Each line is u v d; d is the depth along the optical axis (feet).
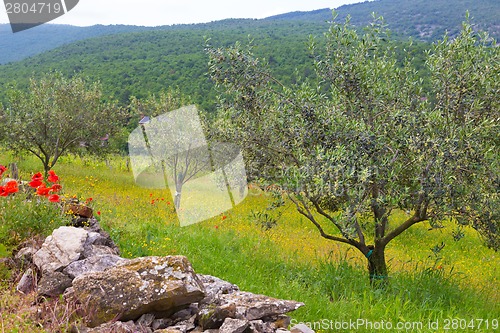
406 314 26.08
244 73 34.58
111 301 15.11
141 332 14.55
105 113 85.71
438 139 28.86
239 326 14.55
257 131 33.81
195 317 15.83
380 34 33.94
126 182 78.95
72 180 71.61
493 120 29.14
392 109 33.37
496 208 30.66
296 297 25.52
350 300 27.86
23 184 27.27
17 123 76.89
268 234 46.60
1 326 13.29
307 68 193.77
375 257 33.83
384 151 31.89
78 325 14.16
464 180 30.68
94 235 20.95
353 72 32.91
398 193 30.42
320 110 33.45
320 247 48.11
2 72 282.77
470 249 63.98
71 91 83.10
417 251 58.90
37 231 22.52
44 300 15.81
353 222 30.01
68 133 81.41
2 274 18.83
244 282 27.27
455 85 32.17
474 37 32.99
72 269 17.70
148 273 15.93
